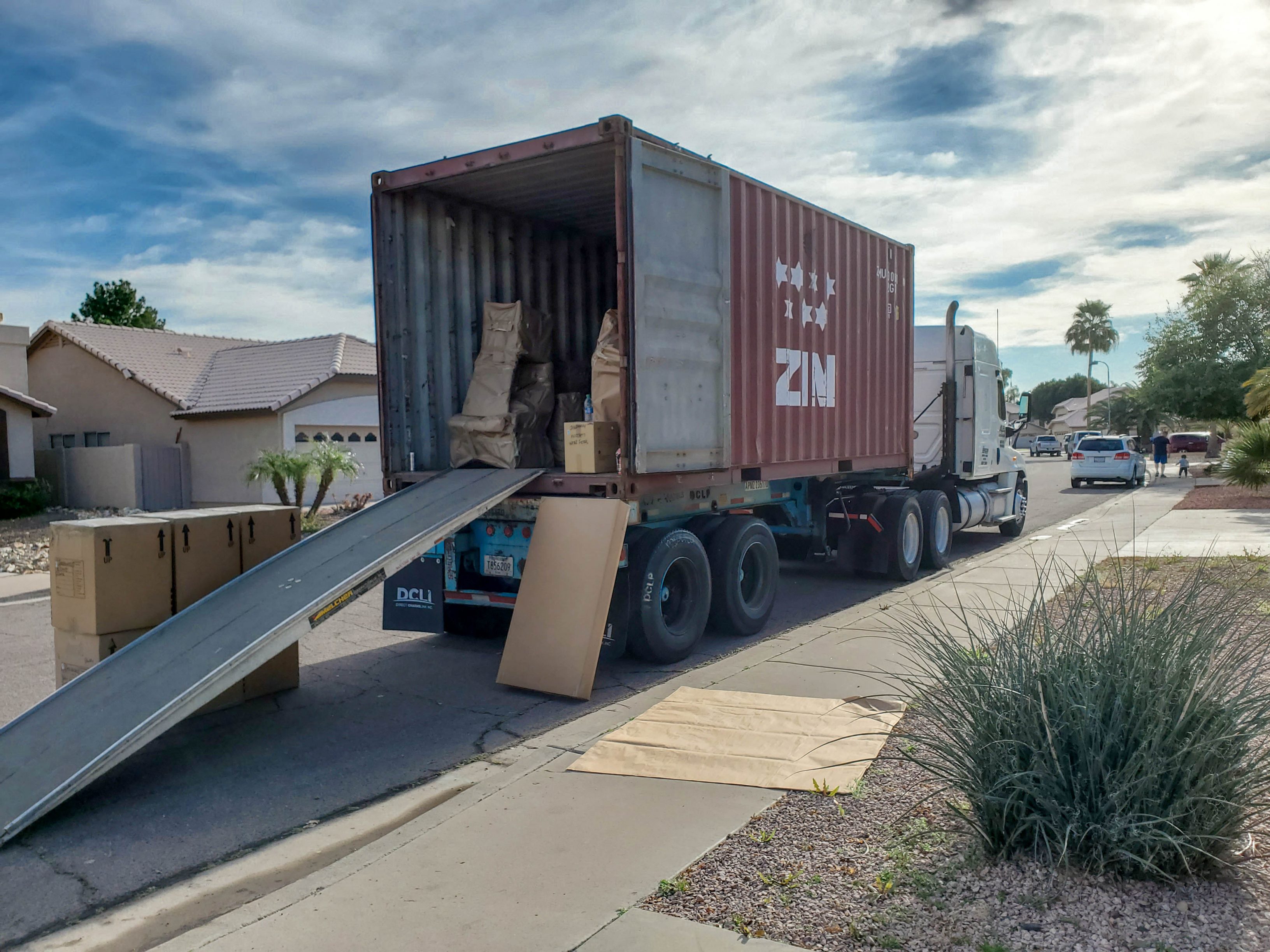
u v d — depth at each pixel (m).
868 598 9.95
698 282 7.17
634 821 3.99
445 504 6.82
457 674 7.14
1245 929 2.81
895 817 3.82
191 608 5.77
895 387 11.02
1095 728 3.22
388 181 7.66
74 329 27.36
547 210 8.67
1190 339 38.66
